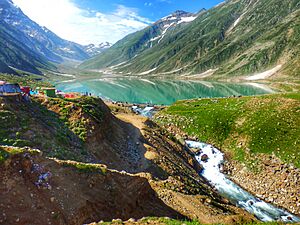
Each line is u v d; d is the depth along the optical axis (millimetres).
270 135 66938
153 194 36156
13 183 22812
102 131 50156
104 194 27750
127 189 31078
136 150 53969
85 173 27688
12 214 21328
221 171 64688
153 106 145125
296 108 72625
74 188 25781
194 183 51562
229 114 82875
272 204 52250
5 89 44812
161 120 94375
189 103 108625
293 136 63594
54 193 24281
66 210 23859
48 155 35531
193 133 83312
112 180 29812
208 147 75250
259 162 61969
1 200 21625
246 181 59594
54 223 22469
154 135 63062
